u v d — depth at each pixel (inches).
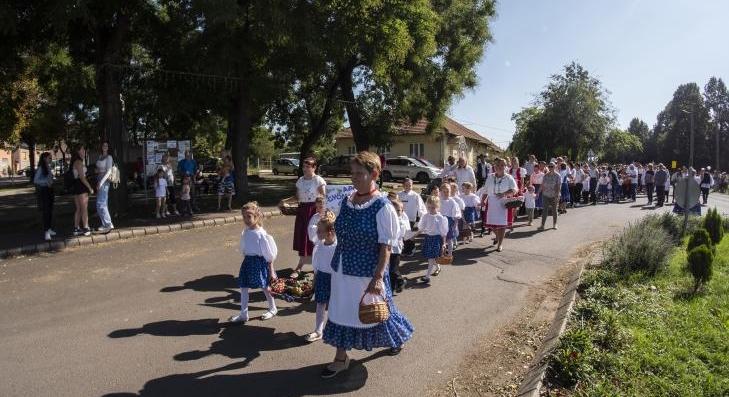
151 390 165.9
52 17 430.3
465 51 978.7
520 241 456.8
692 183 435.8
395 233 165.2
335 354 196.7
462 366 189.2
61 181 1214.9
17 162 3080.7
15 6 450.9
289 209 314.2
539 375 169.5
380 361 191.3
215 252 375.2
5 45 514.6
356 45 619.5
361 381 174.6
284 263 345.7
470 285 304.7
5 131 1192.8
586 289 276.7
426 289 294.8
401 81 876.6
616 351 189.5
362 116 989.8
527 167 705.6
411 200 383.6
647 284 287.4
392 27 638.5
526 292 291.4
